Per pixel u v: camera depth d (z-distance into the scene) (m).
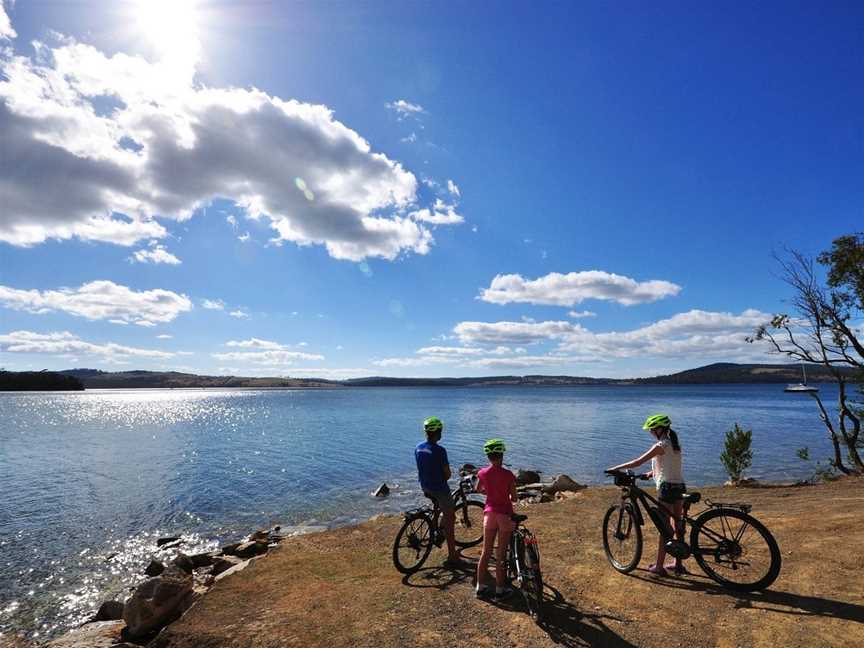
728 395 153.12
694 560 7.15
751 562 6.02
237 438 43.59
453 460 30.92
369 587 6.80
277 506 19.19
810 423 52.34
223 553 12.91
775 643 4.71
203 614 5.99
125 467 28.38
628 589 6.24
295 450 35.38
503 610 5.81
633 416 66.31
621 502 7.18
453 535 7.56
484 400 132.75
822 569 6.46
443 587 6.67
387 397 172.00
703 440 38.00
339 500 20.11
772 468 25.20
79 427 55.84
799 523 8.95
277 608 6.11
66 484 23.64
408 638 5.19
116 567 12.84
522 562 5.77
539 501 16.81
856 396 18.50
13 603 10.71
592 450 33.66
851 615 5.13
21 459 31.83
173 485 23.23
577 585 6.50
